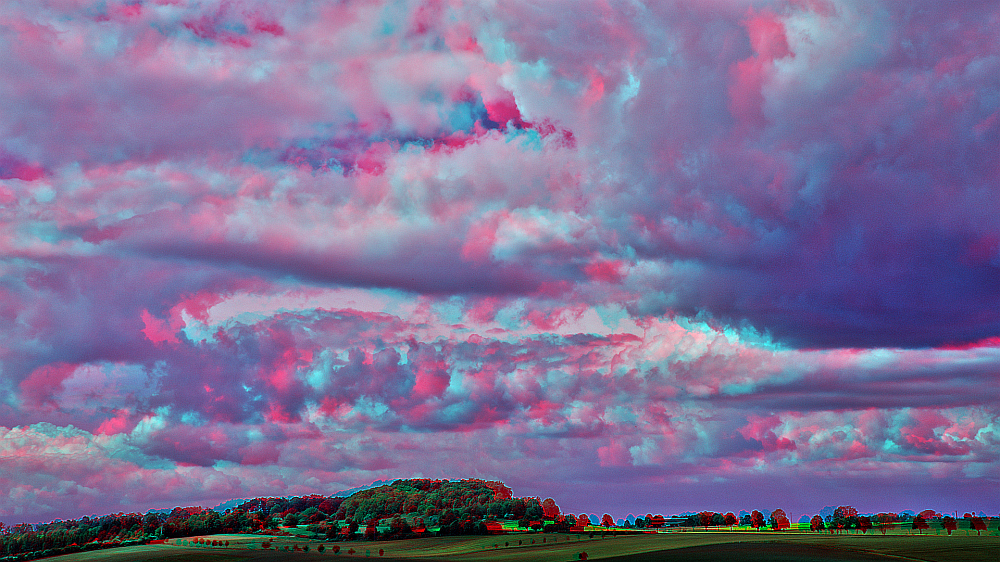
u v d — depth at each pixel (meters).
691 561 133.88
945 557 130.62
